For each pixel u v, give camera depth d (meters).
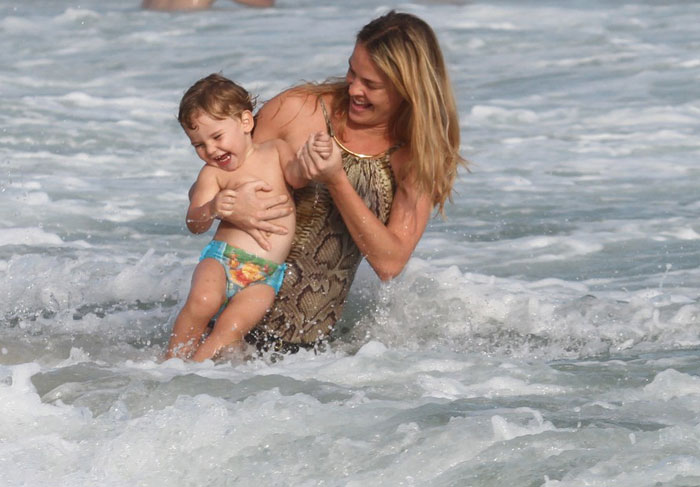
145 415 10.59
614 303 15.68
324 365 12.57
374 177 13.80
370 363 12.59
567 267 18.38
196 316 13.32
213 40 42.72
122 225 20.75
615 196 23.25
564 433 9.98
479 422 10.28
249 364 13.11
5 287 16.27
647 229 20.64
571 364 12.89
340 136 13.78
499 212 21.97
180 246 19.50
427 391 11.68
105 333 14.58
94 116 30.53
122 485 9.37
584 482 9.08
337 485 9.27
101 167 25.48
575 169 25.69
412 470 9.45
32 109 30.70
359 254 14.38
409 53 13.16
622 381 12.11
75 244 19.27
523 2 51.28
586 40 42.19
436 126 13.55
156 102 32.91
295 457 9.75
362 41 13.30
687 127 29.67
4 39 42.75
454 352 13.67
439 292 15.90
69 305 15.73
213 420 10.37
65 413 10.81
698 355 13.34
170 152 27.20
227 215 13.25
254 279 13.51
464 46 41.69
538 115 31.41
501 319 15.23
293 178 13.54
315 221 13.85
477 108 31.95
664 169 25.55
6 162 25.22
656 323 14.84
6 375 11.99
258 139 14.00
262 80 36.56
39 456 9.78
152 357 13.58
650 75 36.16
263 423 10.38
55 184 23.52
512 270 18.25
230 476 9.50
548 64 38.41
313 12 49.03
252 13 48.78
